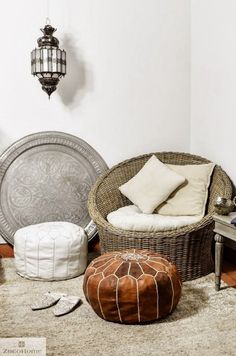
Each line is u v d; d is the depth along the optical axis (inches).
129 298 89.6
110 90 148.1
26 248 117.5
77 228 125.5
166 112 154.1
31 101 141.6
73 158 144.7
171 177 128.4
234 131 130.3
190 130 156.4
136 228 117.9
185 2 151.9
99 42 145.4
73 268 119.9
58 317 96.2
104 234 120.8
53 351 81.9
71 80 144.0
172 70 153.3
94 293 92.3
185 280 117.0
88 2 143.0
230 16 129.3
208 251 122.2
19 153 140.3
